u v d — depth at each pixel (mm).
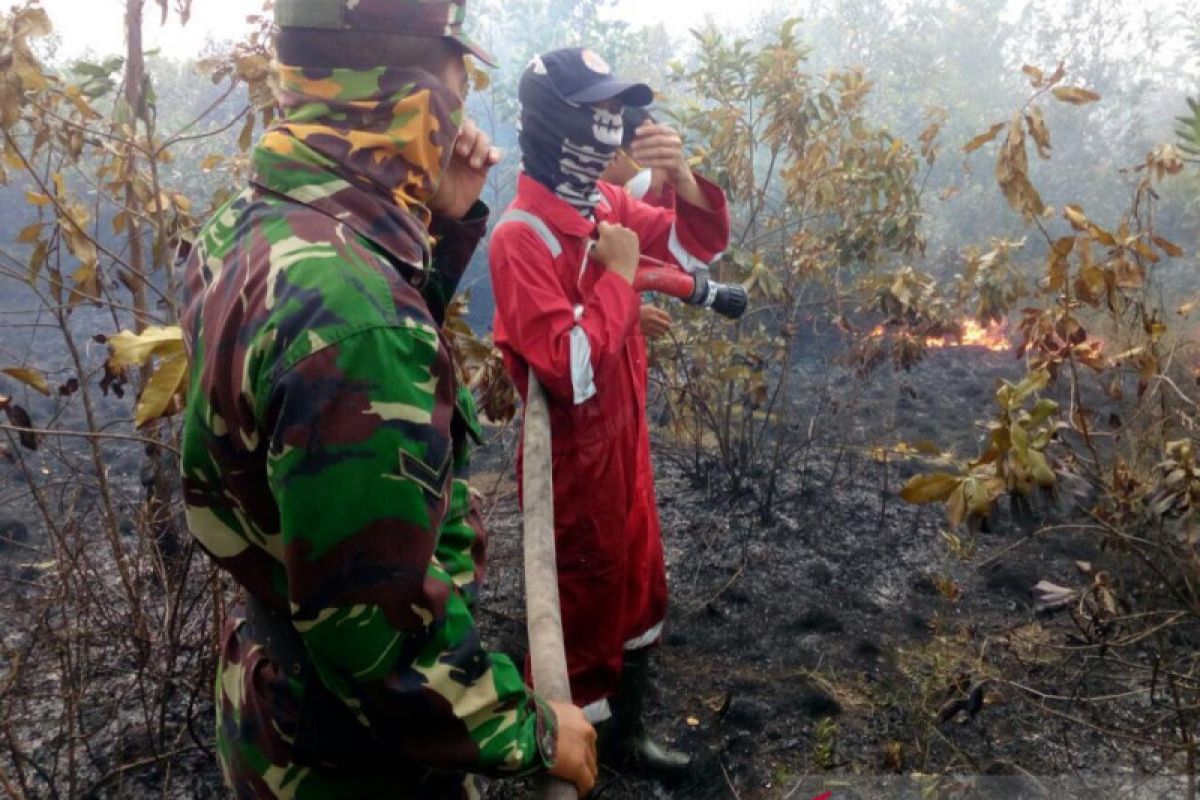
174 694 2793
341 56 1090
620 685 2543
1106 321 4859
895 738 2805
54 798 2318
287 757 1175
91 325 7043
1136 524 2895
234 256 1077
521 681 1116
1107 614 2816
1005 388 2295
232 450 1067
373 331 976
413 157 1119
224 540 1146
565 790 1110
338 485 952
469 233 1326
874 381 6281
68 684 2445
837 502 4449
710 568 3893
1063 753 2730
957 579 3793
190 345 1129
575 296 2236
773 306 4863
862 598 3654
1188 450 2492
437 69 1144
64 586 2539
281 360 965
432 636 1029
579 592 2303
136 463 4695
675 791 2613
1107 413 5312
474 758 1052
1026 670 3137
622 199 2525
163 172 7074
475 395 3014
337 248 1021
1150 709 2867
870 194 4477
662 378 4758
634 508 2377
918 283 4402
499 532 3959
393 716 1024
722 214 2635
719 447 4629
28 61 2555
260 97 2955
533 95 2164
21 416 2490
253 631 1229
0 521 3824
